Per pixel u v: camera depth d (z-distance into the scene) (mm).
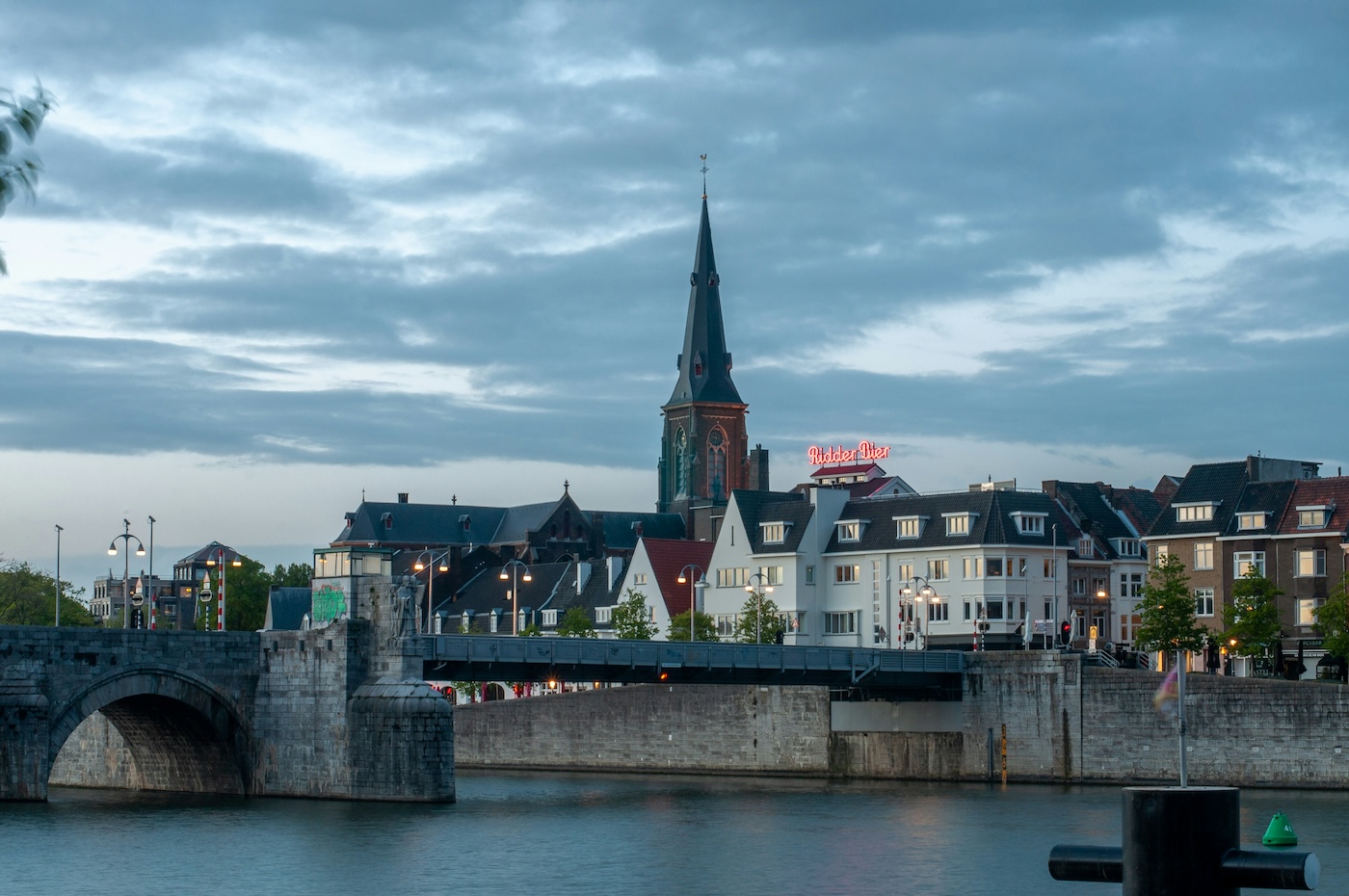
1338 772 102625
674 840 83188
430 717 97000
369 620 99688
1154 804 13234
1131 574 165875
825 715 128250
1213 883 13062
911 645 152750
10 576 185000
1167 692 110375
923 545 155125
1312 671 132875
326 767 99500
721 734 134000
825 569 163500
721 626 171250
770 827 89375
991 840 82812
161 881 68812
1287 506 136875
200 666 100188
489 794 111562
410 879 69875
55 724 94375
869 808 99438
